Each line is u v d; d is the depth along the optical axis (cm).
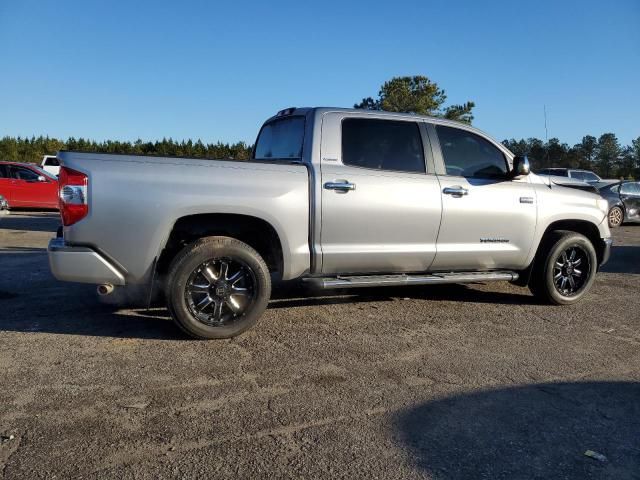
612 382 391
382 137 527
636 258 1032
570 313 581
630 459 287
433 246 534
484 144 580
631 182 1867
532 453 290
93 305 562
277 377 383
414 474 267
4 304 562
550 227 625
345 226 490
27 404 331
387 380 383
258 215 455
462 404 347
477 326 523
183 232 474
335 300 609
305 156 502
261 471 266
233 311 463
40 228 1357
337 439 299
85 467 265
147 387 360
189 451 282
